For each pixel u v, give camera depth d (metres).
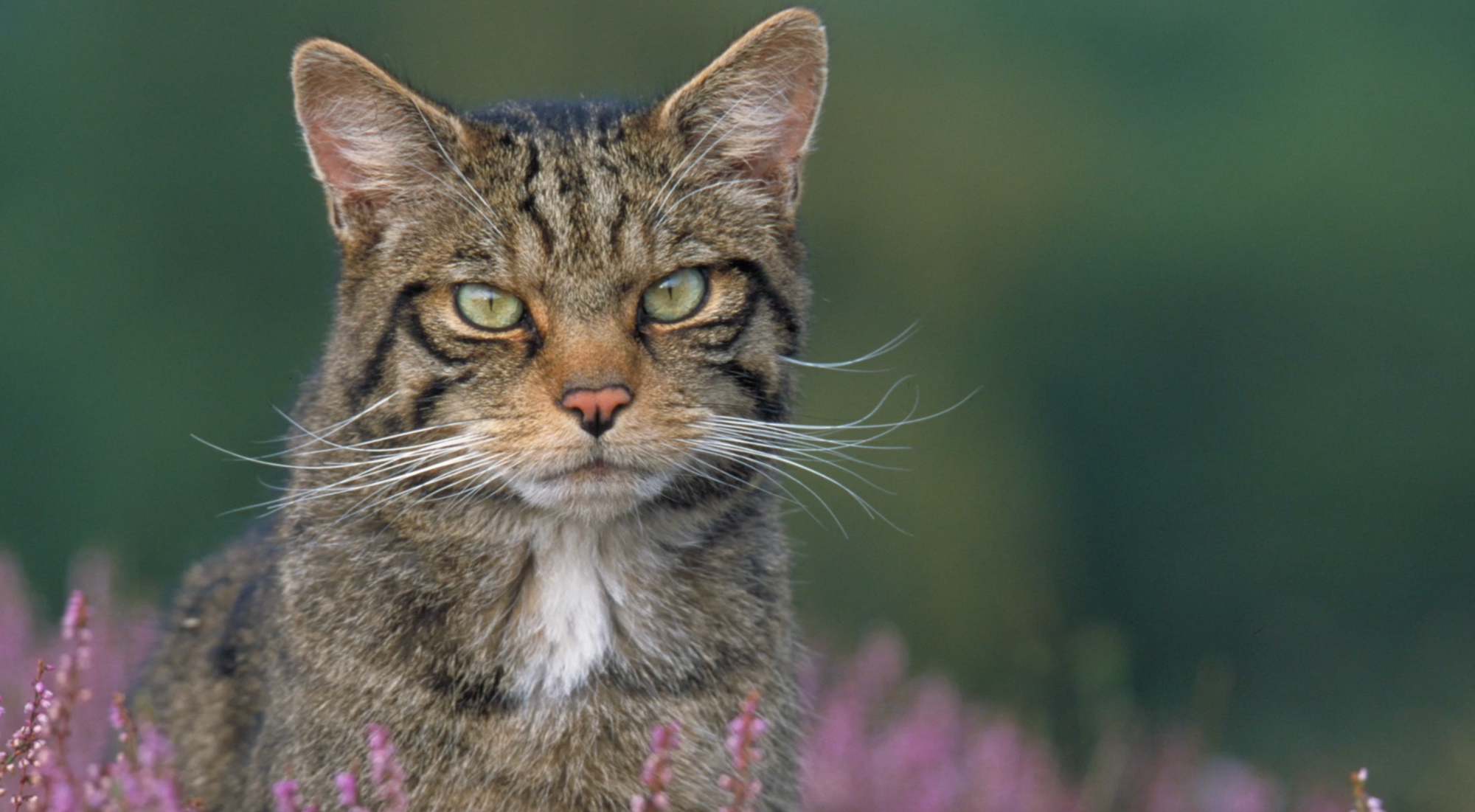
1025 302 25.06
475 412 4.78
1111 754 7.34
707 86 5.14
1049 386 25.66
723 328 4.97
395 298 4.91
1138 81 32.06
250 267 20.91
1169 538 25.00
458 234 4.87
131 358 19.97
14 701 6.46
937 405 21.00
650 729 4.78
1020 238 25.02
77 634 4.60
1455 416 25.41
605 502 4.79
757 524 5.17
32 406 19.83
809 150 5.35
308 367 5.84
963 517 19.66
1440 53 32.09
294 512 5.06
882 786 6.72
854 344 21.39
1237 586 24.41
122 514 19.02
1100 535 25.20
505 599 4.86
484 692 4.71
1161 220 26.62
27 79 21.69
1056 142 27.62
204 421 19.75
